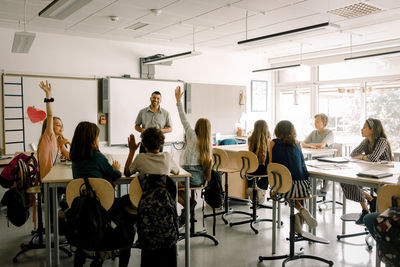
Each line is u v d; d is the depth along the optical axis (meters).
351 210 4.73
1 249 3.35
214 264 3.03
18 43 4.23
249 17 5.00
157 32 5.98
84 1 3.12
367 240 3.48
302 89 8.71
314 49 7.66
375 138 3.97
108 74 6.68
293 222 3.03
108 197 2.35
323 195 5.10
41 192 3.18
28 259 3.11
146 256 2.60
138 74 7.04
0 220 4.26
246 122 8.84
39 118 5.93
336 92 8.00
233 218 4.38
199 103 7.83
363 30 5.78
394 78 6.91
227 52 8.13
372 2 4.34
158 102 4.73
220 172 4.35
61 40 6.14
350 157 4.17
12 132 5.70
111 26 5.55
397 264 2.00
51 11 3.39
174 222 2.39
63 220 2.84
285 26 5.56
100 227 2.27
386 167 3.46
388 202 2.22
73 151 2.52
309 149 4.98
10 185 3.09
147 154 2.55
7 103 5.65
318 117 5.32
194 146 3.32
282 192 3.01
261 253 3.28
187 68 7.71
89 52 6.45
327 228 3.99
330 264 2.97
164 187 2.38
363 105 7.48
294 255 3.06
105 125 6.67
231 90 8.41
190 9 4.63
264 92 9.16
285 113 9.18
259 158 4.03
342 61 7.59
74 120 6.30
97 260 2.43
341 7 4.55
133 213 2.78
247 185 5.25
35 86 5.89
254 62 8.89
